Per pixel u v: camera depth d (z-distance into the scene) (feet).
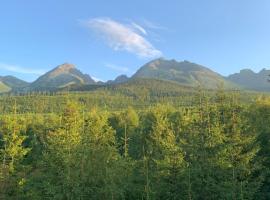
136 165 142.10
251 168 126.82
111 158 134.72
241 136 128.26
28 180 138.00
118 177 129.80
